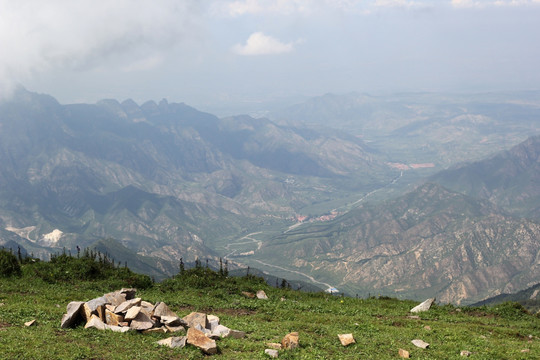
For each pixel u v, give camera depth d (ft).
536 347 116.06
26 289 139.74
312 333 114.52
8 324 98.73
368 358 97.19
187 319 107.34
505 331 134.21
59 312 109.91
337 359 94.17
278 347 98.22
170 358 87.20
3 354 79.61
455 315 156.97
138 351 88.28
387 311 155.22
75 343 89.15
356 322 131.95
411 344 111.65
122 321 102.22
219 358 89.30
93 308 103.04
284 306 151.33
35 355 80.48
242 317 129.90
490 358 104.01
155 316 105.19
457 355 103.91
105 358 83.76
